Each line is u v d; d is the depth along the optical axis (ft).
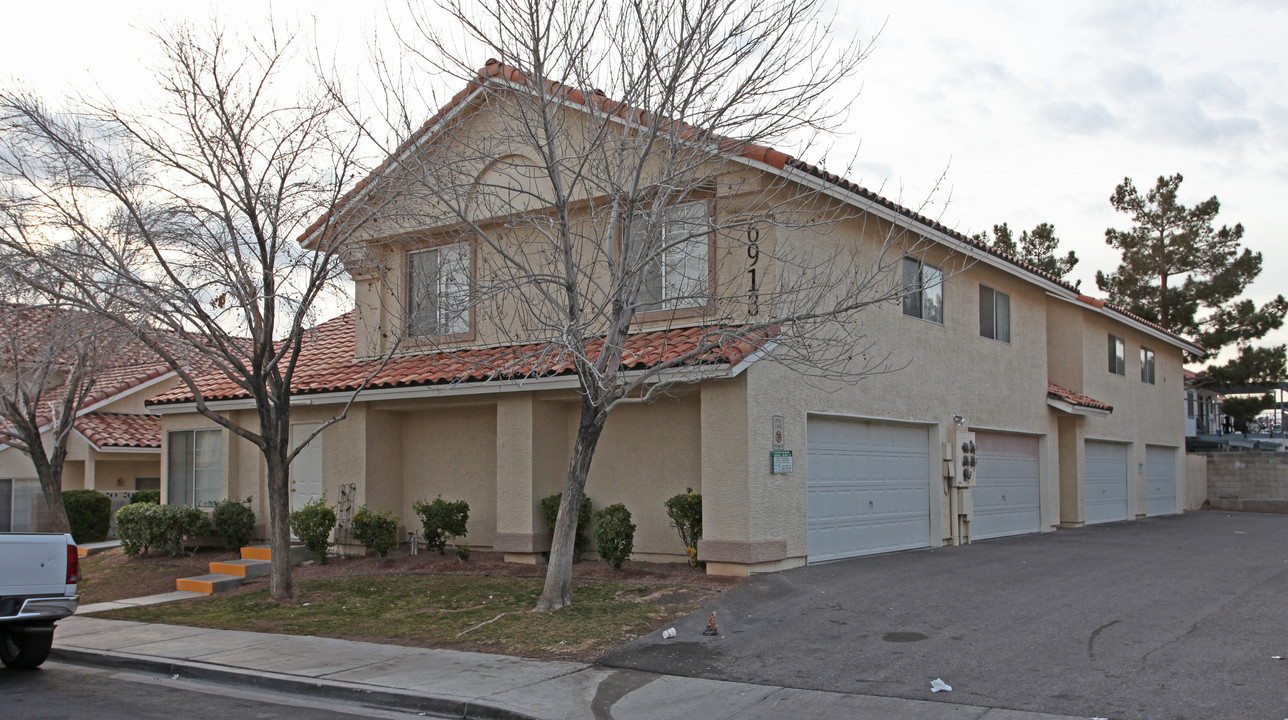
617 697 27.04
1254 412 135.95
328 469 55.31
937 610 36.14
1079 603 36.94
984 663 28.63
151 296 41.16
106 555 61.82
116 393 79.46
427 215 42.91
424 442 55.31
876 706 25.17
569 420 50.34
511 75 41.55
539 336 48.11
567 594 37.91
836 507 48.67
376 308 56.80
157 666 32.60
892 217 46.85
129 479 80.33
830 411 47.70
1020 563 48.14
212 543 59.57
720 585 40.63
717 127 38.65
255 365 42.60
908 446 54.90
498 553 49.70
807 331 41.32
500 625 35.73
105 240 41.16
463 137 49.11
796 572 43.65
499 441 49.34
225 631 37.83
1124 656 28.71
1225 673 26.55
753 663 29.94
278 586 43.52
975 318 62.23
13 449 75.66
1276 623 32.60
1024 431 67.82
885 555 51.21
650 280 47.11
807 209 42.80
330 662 31.71
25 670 33.19
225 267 41.65
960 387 59.67
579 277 47.47
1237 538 63.62
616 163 41.57
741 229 43.60
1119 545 58.03
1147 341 94.63
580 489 38.27
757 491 42.60
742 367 41.24
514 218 43.96
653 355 42.19
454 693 27.40
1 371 53.31
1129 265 131.34
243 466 59.82
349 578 47.73
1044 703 24.61
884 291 49.96
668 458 47.19
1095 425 80.12
